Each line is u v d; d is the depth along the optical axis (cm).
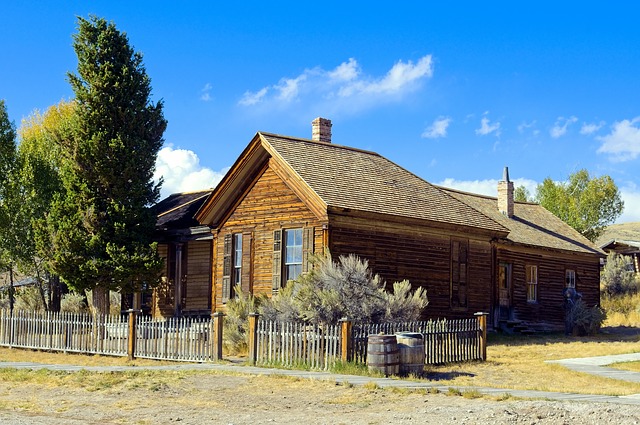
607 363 2714
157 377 2120
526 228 4653
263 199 3497
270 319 2678
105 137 3772
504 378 2288
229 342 2777
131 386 1988
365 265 2762
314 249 3225
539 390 1995
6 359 2789
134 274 3700
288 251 3366
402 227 3422
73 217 3706
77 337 2952
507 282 4234
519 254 4300
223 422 1542
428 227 3522
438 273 3550
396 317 2658
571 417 1461
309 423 1511
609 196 7506
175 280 4138
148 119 3956
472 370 2447
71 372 2223
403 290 2736
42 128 5903
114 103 3809
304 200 3291
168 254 4381
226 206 3675
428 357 2512
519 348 3272
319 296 2602
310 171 3353
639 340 3838
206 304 4197
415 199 3619
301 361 2314
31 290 4691
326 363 2256
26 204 4241
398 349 2216
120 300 4397
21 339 3150
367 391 1875
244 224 3569
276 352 2375
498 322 3912
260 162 3531
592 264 4875
